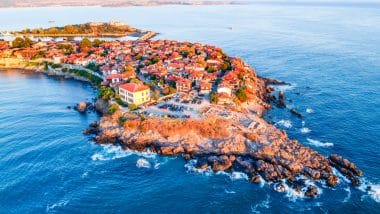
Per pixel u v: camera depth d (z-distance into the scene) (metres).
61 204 102.94
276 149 127.19
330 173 115.12
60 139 141.88
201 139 136.25
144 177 116.00
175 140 136.12
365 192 107.38
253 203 102.94
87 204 103.06
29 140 141.25
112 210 100.62
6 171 119.19
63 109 177.25
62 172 118.56
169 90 180.00
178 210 100.62
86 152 131.38
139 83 184.75
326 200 103.81
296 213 98.75
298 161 121.12
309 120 161.25
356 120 160.00
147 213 99.50
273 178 113.06
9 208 101.62
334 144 137.75
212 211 100.00
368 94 194.25
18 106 181.75
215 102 167.62
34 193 107.94
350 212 99.00
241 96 174.75
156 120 143.12
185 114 151.38
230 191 108.38
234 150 129.62
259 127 143.25
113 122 149.38
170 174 117.56
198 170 119.38
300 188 108.50
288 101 187.12
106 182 113.19
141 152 131.50
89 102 186.62
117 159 126.62
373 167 121.50
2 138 143.00
